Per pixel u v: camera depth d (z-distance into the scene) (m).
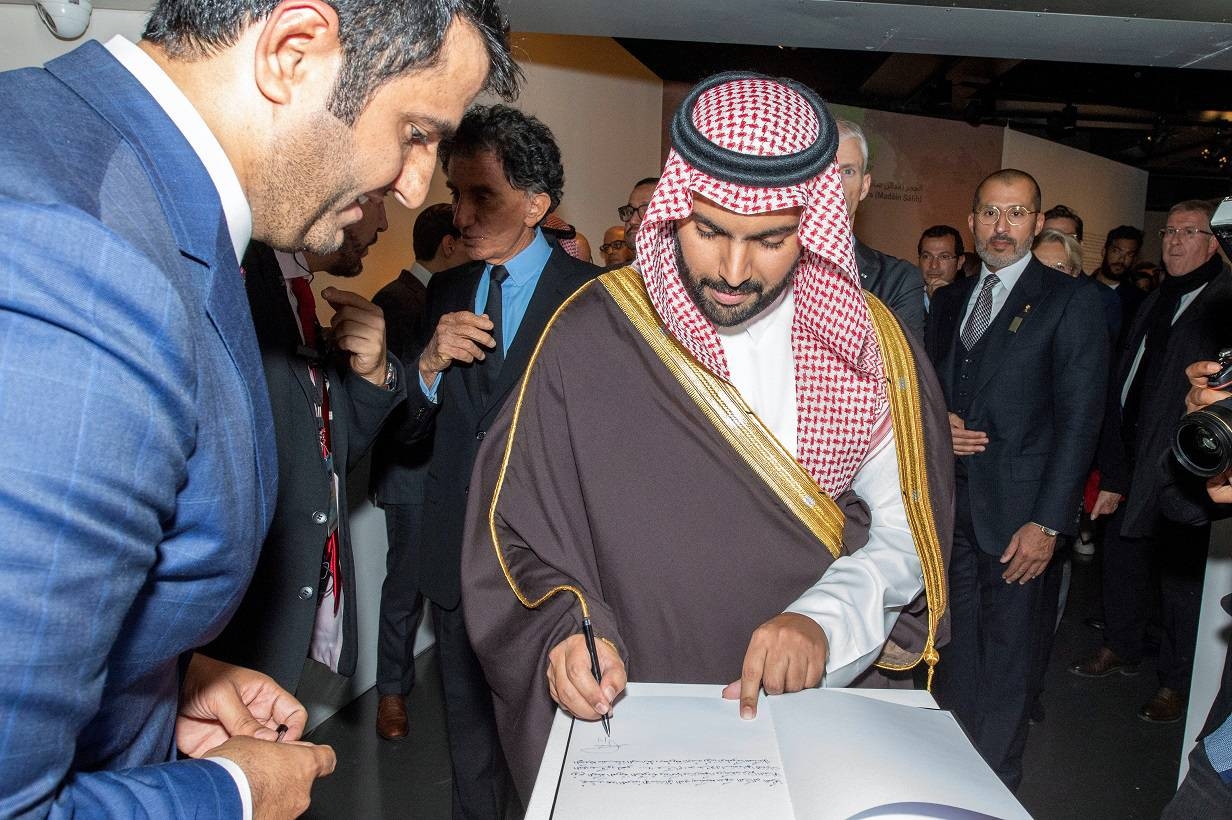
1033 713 3.20
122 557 0.58
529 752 1.27
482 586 1.33
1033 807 2.69
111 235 0.57
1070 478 2.45
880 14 1.70
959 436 2.51
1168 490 1.65
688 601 1.28
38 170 0.59
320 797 2.56
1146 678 3.65
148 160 0.69
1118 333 4.19
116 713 0.76
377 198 0.88
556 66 5.19
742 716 1.02
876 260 2.35
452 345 2.06
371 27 0.71
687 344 1.27
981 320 2.71
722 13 1.77
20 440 0.52
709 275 1.20
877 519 1.34
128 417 0.57
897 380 1.33
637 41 6.49
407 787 2.62
